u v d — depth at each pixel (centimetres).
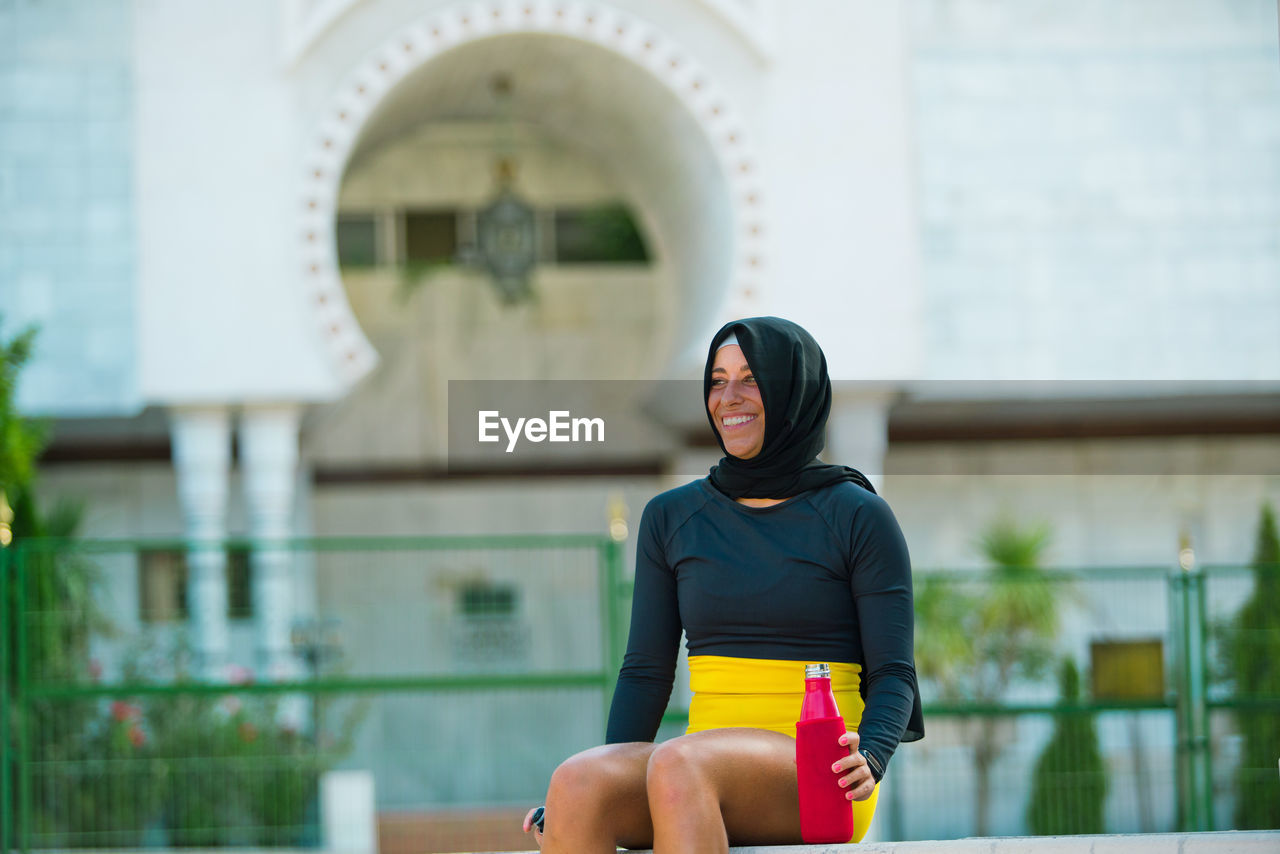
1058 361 2075
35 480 2000
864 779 512
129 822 1593
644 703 581
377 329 2462
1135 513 2381
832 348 2019
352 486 2422
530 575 2377
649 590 589
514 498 2434
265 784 1638
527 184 2506
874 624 550
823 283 2023
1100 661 1902
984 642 1919
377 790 2011
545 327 2498
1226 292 2095
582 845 520
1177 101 2106
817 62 2042
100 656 1655
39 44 1981
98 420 2088
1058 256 2086
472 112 2347
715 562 566
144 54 1931
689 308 2295
